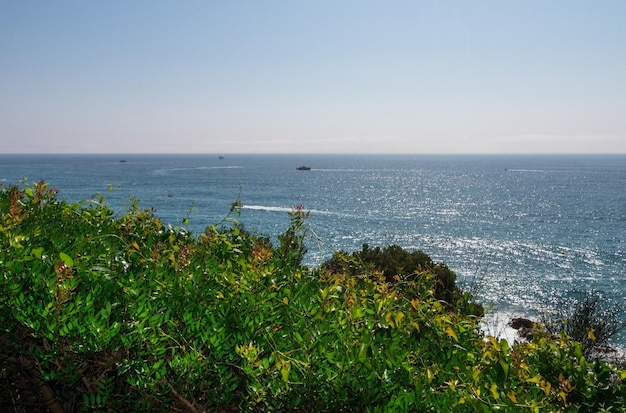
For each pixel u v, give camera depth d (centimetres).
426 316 301
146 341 222
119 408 211
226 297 271
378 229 7088
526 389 265
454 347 288
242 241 406
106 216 402
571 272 4341
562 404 263
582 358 286
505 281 3669
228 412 226
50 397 214
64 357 206
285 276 323
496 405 223
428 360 269
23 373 214
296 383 213
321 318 257
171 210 8500
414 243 5934
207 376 228
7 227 260
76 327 210
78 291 250
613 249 5562
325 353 225
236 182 17050
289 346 242
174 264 280
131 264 300
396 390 224
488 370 266
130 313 231
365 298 309
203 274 304
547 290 3619
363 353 223
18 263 233
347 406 219
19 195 351
